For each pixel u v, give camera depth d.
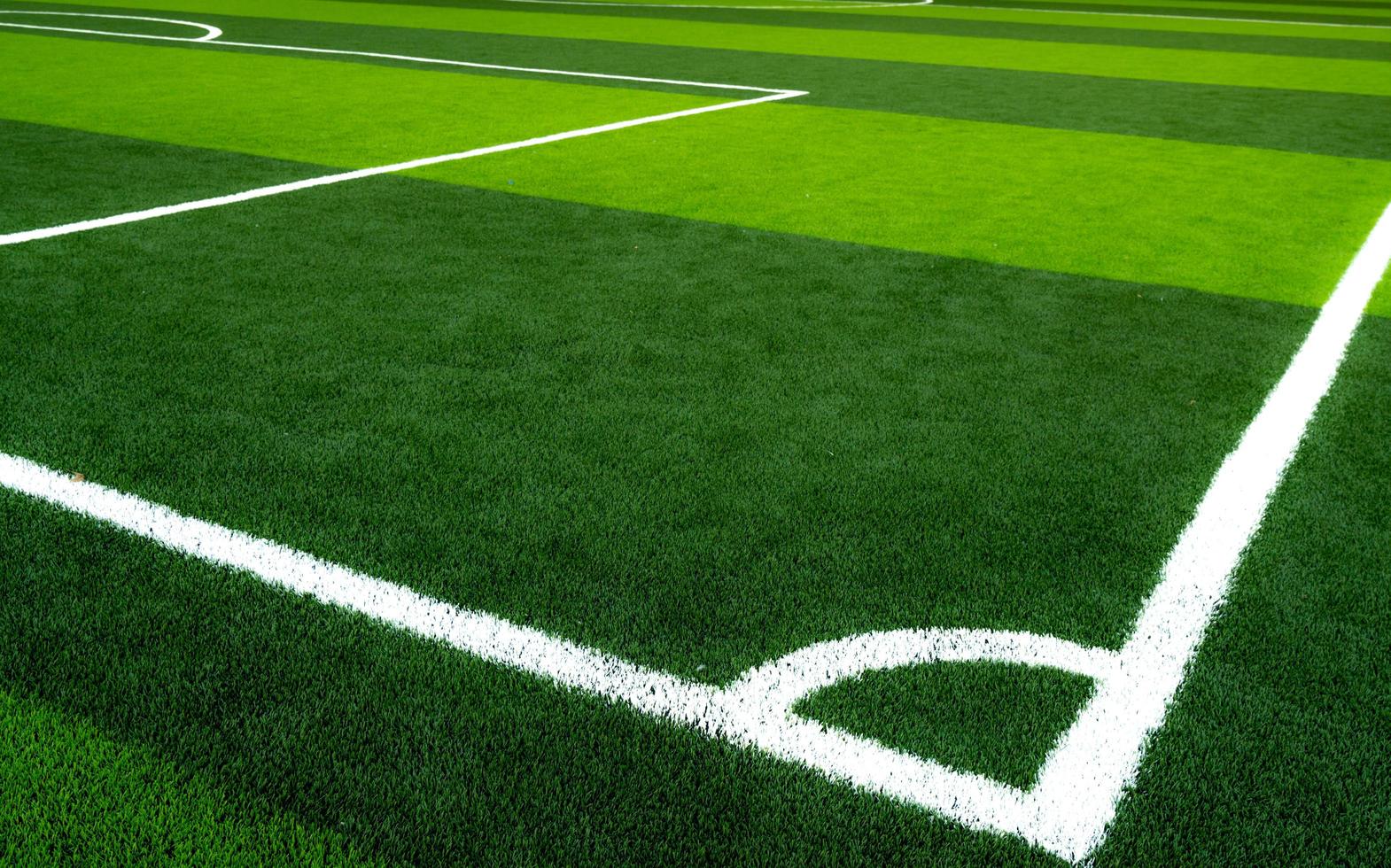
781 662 2.21
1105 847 1.78
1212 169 7.57
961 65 13.32
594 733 2.00
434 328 4.07
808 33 16.86
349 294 4.43
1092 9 23.17
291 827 1.77
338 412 3.31
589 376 3.66
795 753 1.97
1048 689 2.15
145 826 1.76
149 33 14.11
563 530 2.67
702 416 3.37
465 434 3.18
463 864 1.71
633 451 3.11
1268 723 2.07
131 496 2.76
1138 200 6.61
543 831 1.78
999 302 4.63
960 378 3.76
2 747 1.91
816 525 2.73
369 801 1.83
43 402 3.30
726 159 7.46
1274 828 1.82
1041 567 2.58
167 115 8.42
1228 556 2.65
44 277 4.48
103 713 2.00
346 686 2.09
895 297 4.65
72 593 2.34
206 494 2.79
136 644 2.19
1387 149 8.47
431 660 2.17
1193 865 1.75
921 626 2.34
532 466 3.00
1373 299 4.82
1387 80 12.77
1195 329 4.36
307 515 2.70
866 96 10.59
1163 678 2.19
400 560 2.52
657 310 4.37
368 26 15.90
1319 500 2.95
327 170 6.75
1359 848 1.79
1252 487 3.02
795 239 5.53
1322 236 5.92
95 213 5.53
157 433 3.12
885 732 2.03
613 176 6.83
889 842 1.78
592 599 2.39
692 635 2.28
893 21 19.19
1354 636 2.34
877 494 2.90
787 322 4.28
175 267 4.70
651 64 12.59
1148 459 3.18
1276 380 3.85
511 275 4.78
